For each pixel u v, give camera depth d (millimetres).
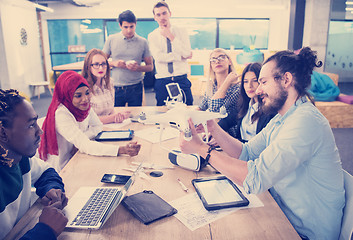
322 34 7062
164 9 2990
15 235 902
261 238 876
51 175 1214
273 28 9578
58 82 1738
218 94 2279
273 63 1040
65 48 10000
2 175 958
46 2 9023
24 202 1129
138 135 1925
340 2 7242
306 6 7172
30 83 7484
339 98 4695
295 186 1065
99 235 896
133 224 952
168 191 1165
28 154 987
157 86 3283
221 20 9680
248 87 1876
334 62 7531
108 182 1242
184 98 3105
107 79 2396
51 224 861
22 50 7465
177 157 1378
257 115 1733
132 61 3086
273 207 1044
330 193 1038
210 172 1339
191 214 1004
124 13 3096
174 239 875
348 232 1010
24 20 7621
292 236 886
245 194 1133
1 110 897
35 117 979
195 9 9406
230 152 1370
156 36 3172
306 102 1053
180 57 3182
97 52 2275
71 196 1125
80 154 1612
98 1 8234
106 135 1889
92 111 2068
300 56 1013
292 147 962
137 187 1200
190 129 1069
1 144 925
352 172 2990
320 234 1063
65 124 1676
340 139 3973
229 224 946
